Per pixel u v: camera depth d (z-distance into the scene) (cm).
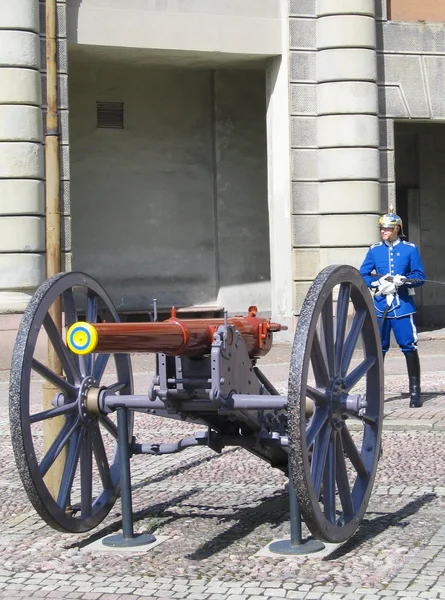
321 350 560
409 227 2059
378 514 656
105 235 1831
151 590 529
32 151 1473
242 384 595
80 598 521
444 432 929
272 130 1694
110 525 656
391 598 500
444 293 2086
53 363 700
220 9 1623
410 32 1698
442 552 573
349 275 582
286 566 557
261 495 718
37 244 1482
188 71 1864
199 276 1883
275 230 1703
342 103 1638
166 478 785
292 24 1641
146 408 606
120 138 1838
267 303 1906
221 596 513
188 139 1870
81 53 1619
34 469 564
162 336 535
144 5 1576
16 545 621
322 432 568
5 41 1461
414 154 2064
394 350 1627
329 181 1650
